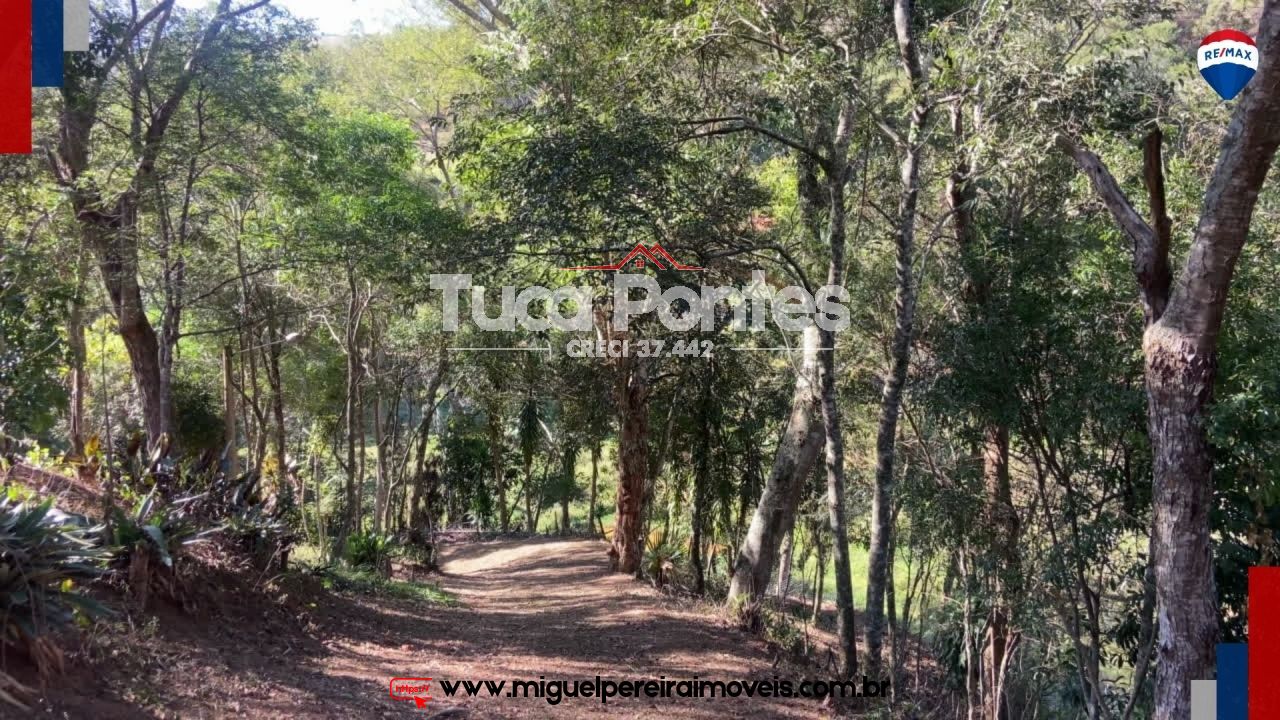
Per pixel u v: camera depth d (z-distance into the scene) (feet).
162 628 22.68
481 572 74.54
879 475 33.32
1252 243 30.58
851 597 35.50
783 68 33.37
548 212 33.06
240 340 68.23
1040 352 31.58
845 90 32.71
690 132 37.24
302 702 21.70
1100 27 33.65
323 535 62.90
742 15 36.27
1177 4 31.78
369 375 77.71
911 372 38.11
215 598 26.58
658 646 38.73
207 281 57.77
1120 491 31.76
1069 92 28.71
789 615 56.13
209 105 45.01
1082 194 34.86
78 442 50.44
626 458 59.47
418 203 55.11
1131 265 31.14
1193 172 32.58
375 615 36.99
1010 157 29.63
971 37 30.19
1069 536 32.45
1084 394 30.14
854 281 41.09
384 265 51.57
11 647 17.07
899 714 32.55
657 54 36.09
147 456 32.55
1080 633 34.78
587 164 33.09
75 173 39.96
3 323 32.35
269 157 47.73
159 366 48.26
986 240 33.94
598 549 75.51
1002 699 35.45
